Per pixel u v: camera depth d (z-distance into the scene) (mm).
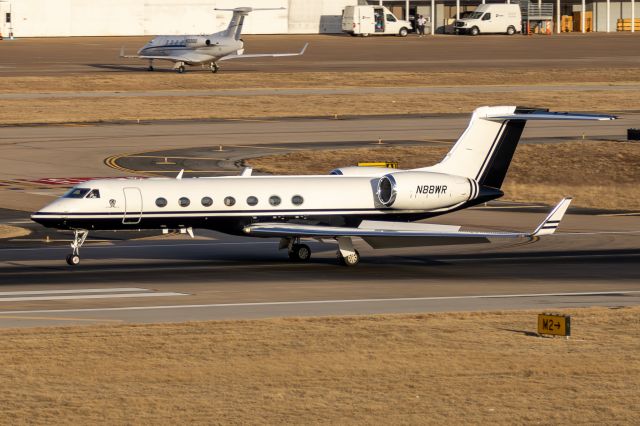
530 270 146500
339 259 150375
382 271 145625
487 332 101500
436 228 149250
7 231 178500
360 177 156125
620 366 88625
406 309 116062
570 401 78625
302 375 85188
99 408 76062
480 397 79500
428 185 152500
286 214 149250
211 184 148250
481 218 195500
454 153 156625
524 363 89375
